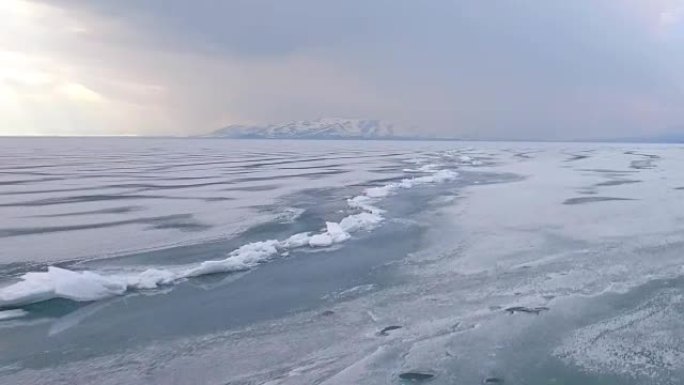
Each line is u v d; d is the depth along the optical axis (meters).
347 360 4.62
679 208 12.80
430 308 5.93
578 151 54.09
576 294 6.35
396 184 17.97
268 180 20.20
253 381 4.25
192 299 6.28
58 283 6.22
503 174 23.00
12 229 10.32
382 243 9.19
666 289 6.50
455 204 13.78
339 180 20.22
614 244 8.95
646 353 4.74
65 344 4.99
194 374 4.39
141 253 8.45
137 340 5.09
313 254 8.43
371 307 5.98
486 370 4.42
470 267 7.61
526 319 5.55
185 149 61.44
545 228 10.42
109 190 16.72
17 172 24.11
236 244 9.15
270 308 5.97
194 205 13.53
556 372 4.38
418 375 4.33
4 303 5.90
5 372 4.43
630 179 20.45
